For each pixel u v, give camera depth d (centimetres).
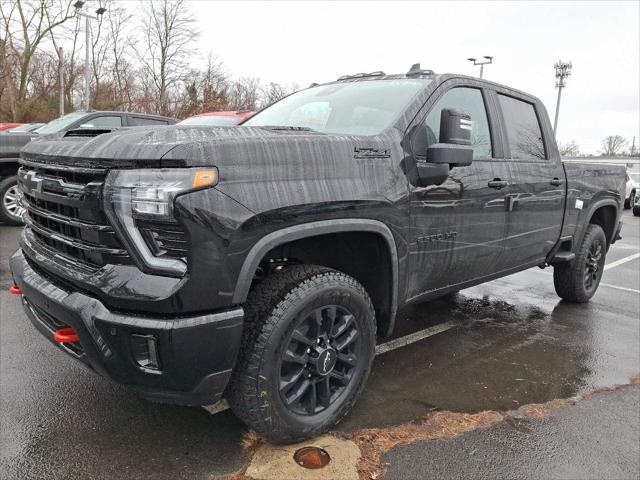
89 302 203
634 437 277
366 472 234
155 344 196
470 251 337
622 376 356
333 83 381
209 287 198
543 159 422
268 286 230
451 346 398
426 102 305
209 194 195
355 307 256
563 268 508
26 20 2969
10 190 761
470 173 325
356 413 286
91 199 200
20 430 256
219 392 214
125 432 258
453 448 257
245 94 3816
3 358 333
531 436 272
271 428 232
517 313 494
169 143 194
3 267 548
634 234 1177
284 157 221
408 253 285
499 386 331
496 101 374
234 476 227
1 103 3100
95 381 308
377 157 262
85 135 246
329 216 235
